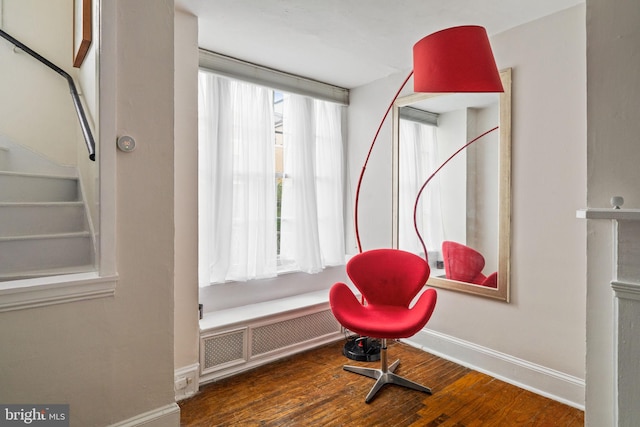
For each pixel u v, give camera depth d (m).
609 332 1.54
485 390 2.32
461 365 2.68
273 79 3.13
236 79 2.89
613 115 1.51
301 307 2.95
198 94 2.56
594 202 1.56
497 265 2.49
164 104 1.78
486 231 2.55
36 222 2.29
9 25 2.89
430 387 2.36
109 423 1.62
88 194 2.44
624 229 1.43
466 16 2.26
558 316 2.21
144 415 1.71
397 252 2.71
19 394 1.42
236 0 2.11
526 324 2.35
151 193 1.73
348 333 3.30
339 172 3.60
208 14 2.27
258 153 3.04
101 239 1.59
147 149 1.72
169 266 1.79
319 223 3.52
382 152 3.36
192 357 2.29
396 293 2.62
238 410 2.10
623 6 1.48
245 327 2.60
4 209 2.17
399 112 3.20
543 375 2.26
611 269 1.53
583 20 2.08
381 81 3.37
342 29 2.45
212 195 2.75
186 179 2.27
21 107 2.91
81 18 2.27
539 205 2.28
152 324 1.74
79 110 2.30
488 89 1.89
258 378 2.49
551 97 2.22
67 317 1.51
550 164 2.23
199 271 2.69
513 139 2.40
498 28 2.40
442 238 2.83
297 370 2.61
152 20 1.74
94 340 1.58
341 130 3.70
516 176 2.39
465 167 2.68
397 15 2.26
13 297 1.38
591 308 1.59
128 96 1.67
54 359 1.48
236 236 2.93
